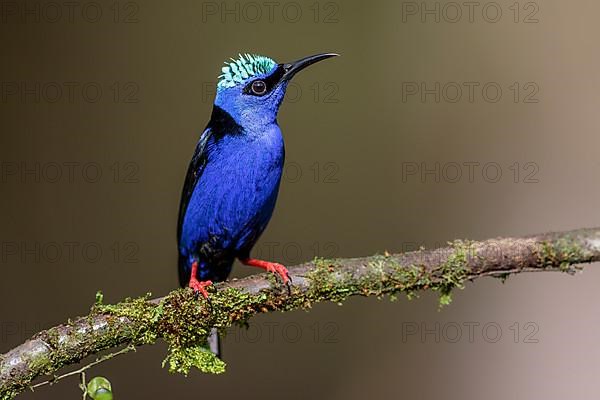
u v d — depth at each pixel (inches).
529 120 577.9
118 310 273.6
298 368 546.6
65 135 569.9
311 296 289.0
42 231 553.6
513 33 595.5
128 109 582.2
